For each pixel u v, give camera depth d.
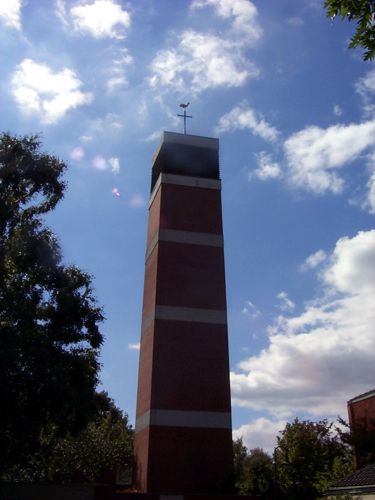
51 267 28.48
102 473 48.91
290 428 35.66
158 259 38.25
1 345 24.38
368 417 33.50
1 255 27.09
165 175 40.91
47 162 29.67
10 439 26.22
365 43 8.88
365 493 24.75
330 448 35.31
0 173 28.62
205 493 32.53
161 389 34.62
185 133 43.28
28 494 29.70
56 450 45.31
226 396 35.22
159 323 36.34
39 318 28.33
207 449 33.62
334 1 8.83
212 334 36.69
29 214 30.06
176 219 39.72
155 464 32.78
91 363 29.42
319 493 29.20
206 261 38.88
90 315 28.67
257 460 33.25
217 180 41.53
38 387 24.56
